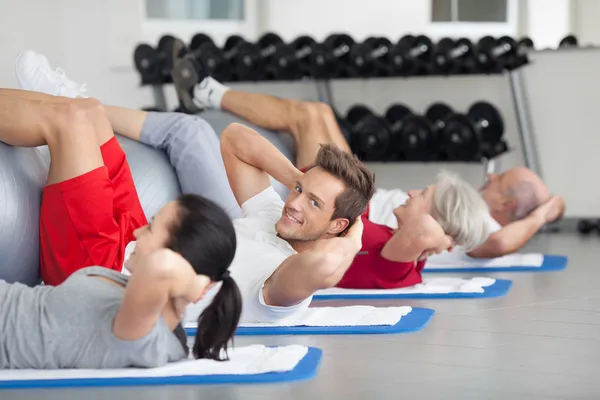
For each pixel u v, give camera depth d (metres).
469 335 3.55
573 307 4.21
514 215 5.93
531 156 8.26
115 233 3.62
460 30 9.57
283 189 5.55
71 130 3.52
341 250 3.36
